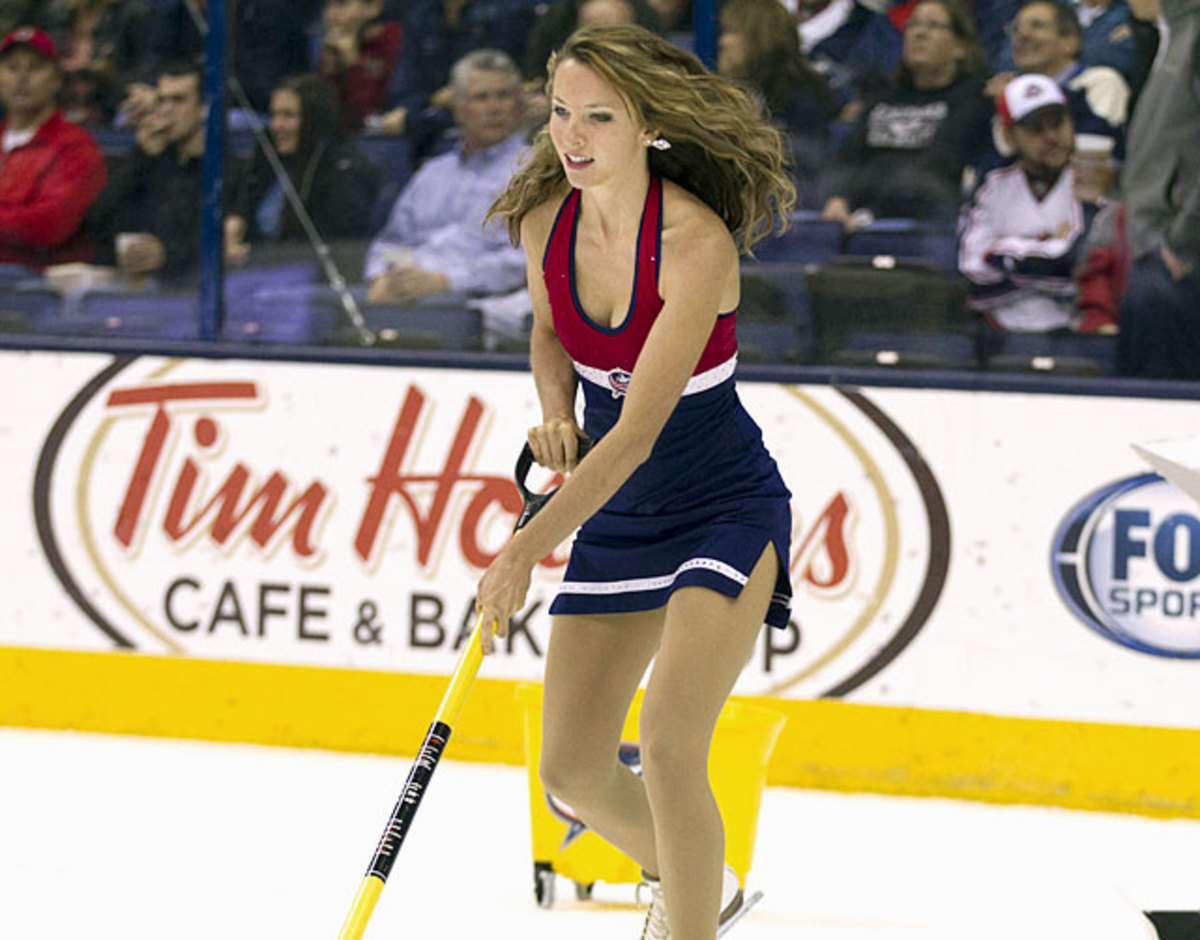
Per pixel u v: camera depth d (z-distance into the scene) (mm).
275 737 21453
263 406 21375
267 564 21391
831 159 20781
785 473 20438
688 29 21031
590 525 12227
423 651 21078
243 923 15016
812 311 20906
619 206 11336
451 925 15070
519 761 20875
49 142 22234
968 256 20625
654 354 11109
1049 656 19969
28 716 22016
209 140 21891
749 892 16500
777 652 20438
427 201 21625
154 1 21984
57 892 15711
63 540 21844
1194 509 19625
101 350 21719
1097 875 17391
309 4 21688
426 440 21062
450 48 21500
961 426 20109
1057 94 20266
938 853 18031
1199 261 20172
